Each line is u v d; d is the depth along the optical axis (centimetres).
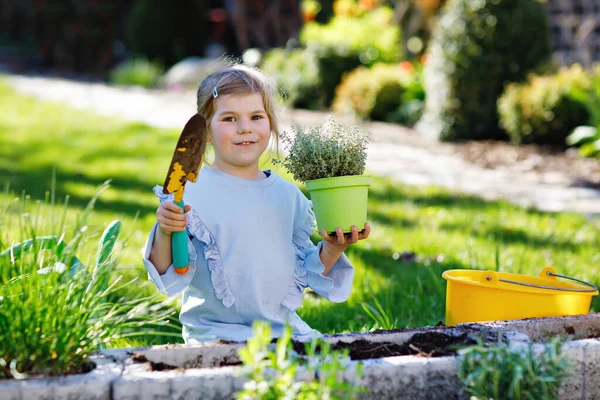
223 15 1825
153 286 393
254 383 178
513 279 288
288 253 272
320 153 245
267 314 266
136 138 906
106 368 202
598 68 910
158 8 1723
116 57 1889
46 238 248
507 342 217
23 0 2066
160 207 233
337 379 191
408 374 202
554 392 203
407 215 584
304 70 1197
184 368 207
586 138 851
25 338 205
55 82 1517
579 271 426
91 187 662
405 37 1313
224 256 264
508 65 930
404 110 1052
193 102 1230
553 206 630
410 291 399
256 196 272
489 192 679
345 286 271
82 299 222
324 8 1681
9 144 864
